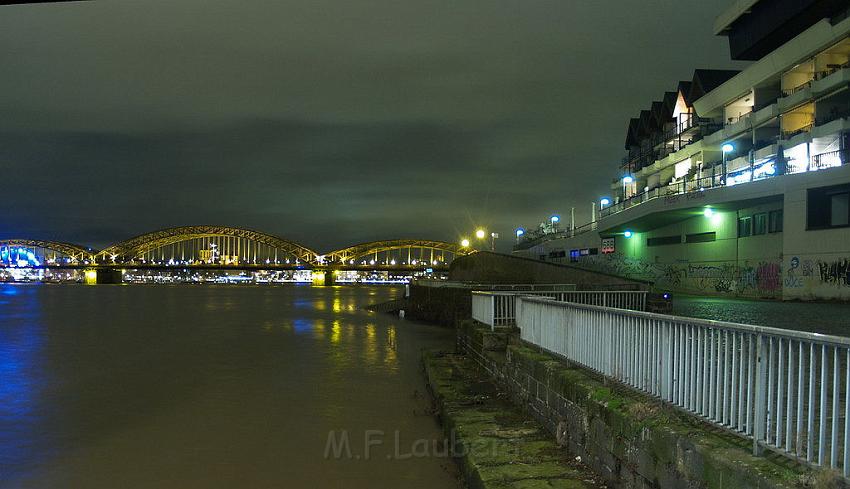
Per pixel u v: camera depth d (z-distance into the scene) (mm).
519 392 10789
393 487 8656
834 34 33188
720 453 4918
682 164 53094
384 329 35312
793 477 4340
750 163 35406
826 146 33125
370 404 13969
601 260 51312
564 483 6801
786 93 38938
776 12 39625
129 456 10117
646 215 39000
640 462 5996
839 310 21641
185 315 51500
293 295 114750
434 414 12680
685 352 6117
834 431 4344
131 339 30219
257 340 29188
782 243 29938
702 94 50781
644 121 66750
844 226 25875
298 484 8820
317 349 25078
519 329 14586
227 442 10891
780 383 4820
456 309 35406
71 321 44531
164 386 16359
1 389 16000
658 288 41469
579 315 8969
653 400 6637
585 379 8062
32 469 9453
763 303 26344
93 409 13555
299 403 14094
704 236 37688
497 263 39781
